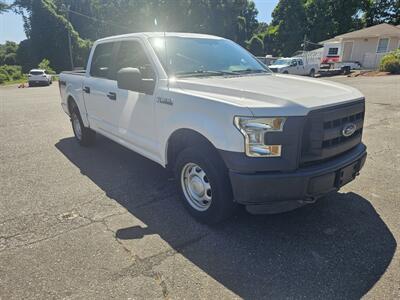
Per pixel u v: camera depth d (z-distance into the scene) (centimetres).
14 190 425
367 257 279
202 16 5516
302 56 4234
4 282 254
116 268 269
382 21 5269
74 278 257
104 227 332
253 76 387
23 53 5631
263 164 270
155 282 253
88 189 427
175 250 293
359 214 350
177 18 5462
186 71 375
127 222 342
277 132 265
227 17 5725
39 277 259
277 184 270
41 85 2927
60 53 5441
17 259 282
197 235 317
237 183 279
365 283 249
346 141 313
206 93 313
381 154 540
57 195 409
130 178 462
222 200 307
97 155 573
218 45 447
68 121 911
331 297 236
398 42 3412
